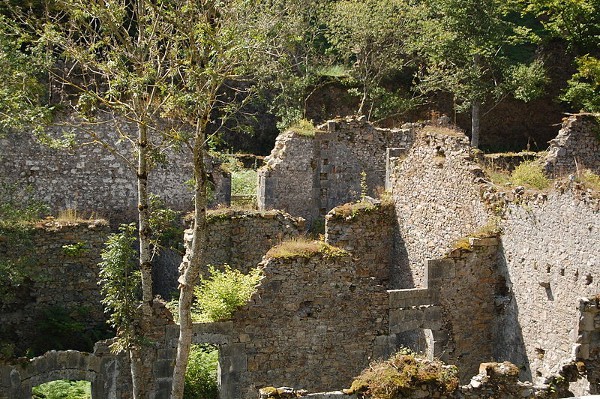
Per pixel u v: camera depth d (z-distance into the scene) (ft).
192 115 71.82
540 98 163.22
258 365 75.82
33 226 87.86
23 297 87.15
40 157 104.27
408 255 93.76
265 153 156.35
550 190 74.49
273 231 93.35
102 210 107.04
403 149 103.96
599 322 63.67
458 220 85.92
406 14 154.61
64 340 86.07
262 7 78.13
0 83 72.69
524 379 76.95
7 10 93.71
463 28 149.28
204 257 90.63
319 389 77.20
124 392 75.10
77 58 69.46
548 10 165.37
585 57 138.31
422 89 159.53
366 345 78.02
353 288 77.56
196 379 78.13
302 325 76.64
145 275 71.72
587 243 70.38
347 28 159.22
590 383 62.85
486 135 162.50
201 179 64.95
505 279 79.92
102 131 106.11
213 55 66.28
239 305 75.15
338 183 117.70
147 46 71.46
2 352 74.43
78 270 88.79
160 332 73.77
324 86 160.04
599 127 97.60
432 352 79.41
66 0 70.08
